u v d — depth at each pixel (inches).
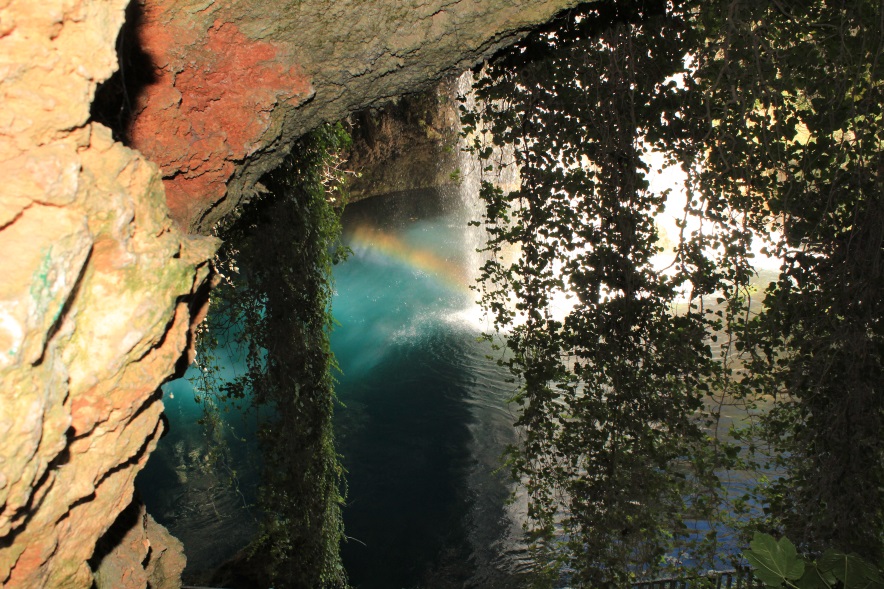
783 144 219.3
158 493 398.6
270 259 276.4
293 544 302.5
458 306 641.0
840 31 193.2
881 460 230.2
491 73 234.2
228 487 403.2
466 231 812.0
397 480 400.8
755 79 211.9
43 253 57.1
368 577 332.2
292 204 272.2
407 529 359.6
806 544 239.8
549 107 233.3
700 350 241.0
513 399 267.6
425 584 323.6
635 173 233.3
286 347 284.4
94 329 67.6
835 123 209.9
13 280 55.3
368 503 382.6
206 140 133.9
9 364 54.5
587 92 228.4
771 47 212.4
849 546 231.3
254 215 272.2
